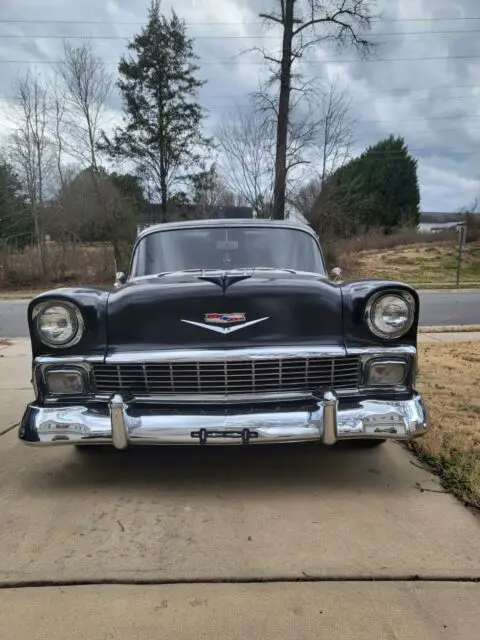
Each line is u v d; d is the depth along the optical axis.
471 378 5.47
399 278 20.20
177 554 2.44
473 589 2.17
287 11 17.28
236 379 2.93
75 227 24.92
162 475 3.32
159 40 27.59
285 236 4.28
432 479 3.21
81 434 2.88
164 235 4.27
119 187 26.45
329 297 3.02
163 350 2.93
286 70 17.44
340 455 3.61
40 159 22.33
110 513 2.84
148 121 27.80
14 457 3.63
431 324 10.16
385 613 2.04
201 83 28.25
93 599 2.13
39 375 2.97
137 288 3.06
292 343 2.96
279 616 2.02
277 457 3.59
